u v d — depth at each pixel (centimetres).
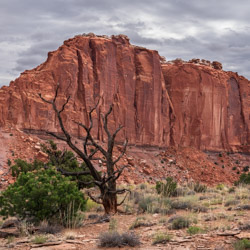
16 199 1205
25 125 6919
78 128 7469
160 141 9438
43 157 6019
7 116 6875
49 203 1198
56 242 931
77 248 866
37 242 938
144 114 9162
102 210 1714
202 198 2014
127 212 1497
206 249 773
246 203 1543
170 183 2359
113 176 1446
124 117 8706
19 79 7362
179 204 1591
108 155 1479
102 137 7950
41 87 7412
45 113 7131
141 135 8994
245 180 3328
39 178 1277
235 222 1081
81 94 7862
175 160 9038
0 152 5878
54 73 7675
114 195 1473
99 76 8312
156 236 923
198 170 8956
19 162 3634
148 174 7700
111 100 8556
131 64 9275
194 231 952
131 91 9100
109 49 8712
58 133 7200
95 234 1065
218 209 1464
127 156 8081
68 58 7750
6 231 1191
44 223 1155
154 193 2284
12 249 881
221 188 2847
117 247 861
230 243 809
